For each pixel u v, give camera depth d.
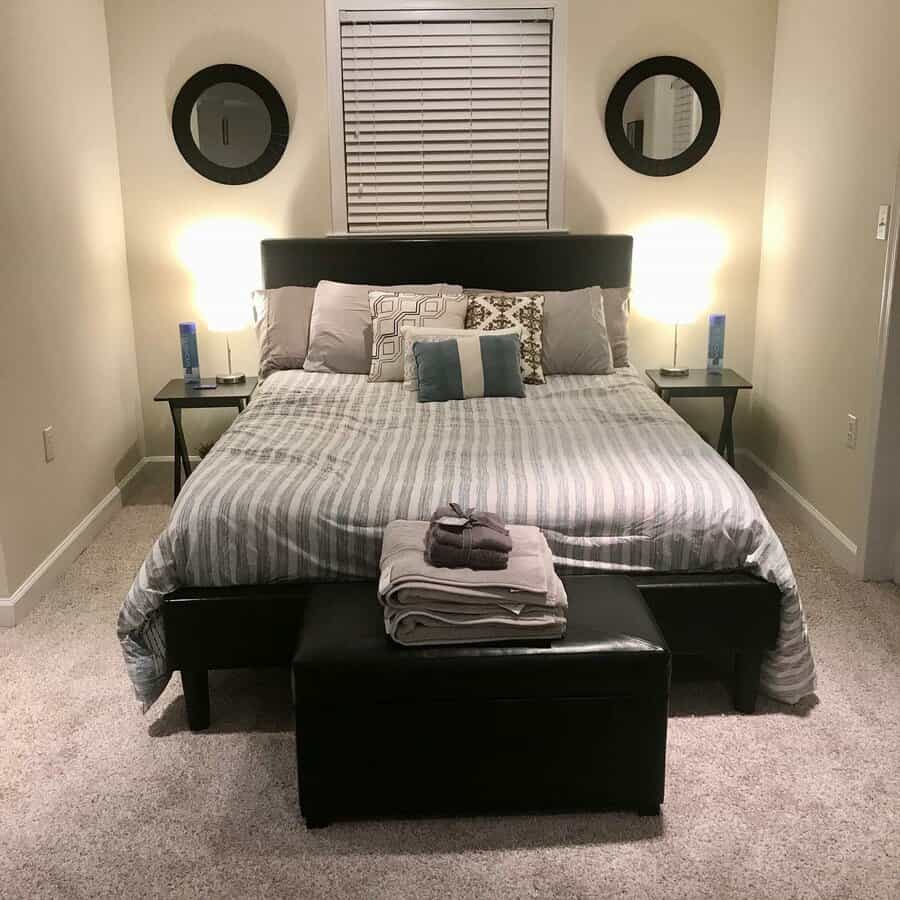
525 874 2.07
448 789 2.21
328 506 2.58
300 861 2.12
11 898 2.02
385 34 4.31
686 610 2.55
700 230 4.53
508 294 4.12
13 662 2.96
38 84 3.50
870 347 3.40
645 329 4.64
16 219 3.28
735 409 4.75
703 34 4.32
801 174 4.04
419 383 3.70
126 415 4.47
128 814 2.28
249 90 4.34
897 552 3.43
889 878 2.04
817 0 3.85
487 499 2.63
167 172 4.42
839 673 2.85
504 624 2.15
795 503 4.11
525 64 4.35
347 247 4.40
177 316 4.58
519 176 4.48
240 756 2.50
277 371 4.21
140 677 2.57
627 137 4.41
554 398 3.70
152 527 4.06
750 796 2.31
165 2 4.24
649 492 2.63
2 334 3.14
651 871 2.07
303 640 2.19
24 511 3.30
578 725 2.17
